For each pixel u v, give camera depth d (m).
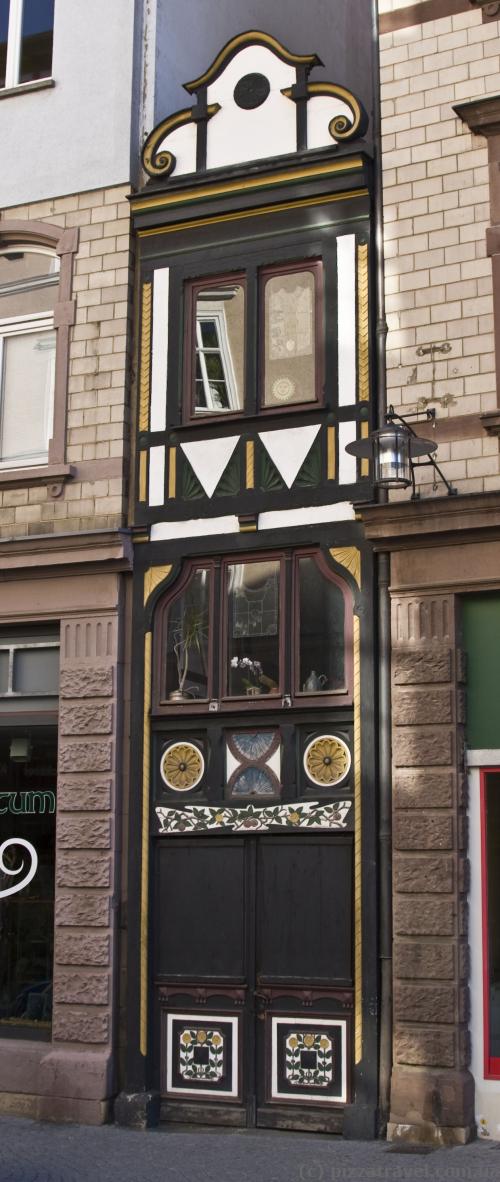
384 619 11.55
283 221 12.57
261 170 12.60
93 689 12.58
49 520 13.15
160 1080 11.85
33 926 12.70
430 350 11.77
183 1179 9.72
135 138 13.69
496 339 11.51
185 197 12.95
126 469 12.96
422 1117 10.66
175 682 12.35
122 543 12.59
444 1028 10.77
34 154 14.05
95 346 13.31
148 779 12.23
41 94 14.15
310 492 12.03
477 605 11.37
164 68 14.27
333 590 11.89
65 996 12.20
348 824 11.41
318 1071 11.27
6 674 13.24
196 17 15.05
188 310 12.92
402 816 11.16
